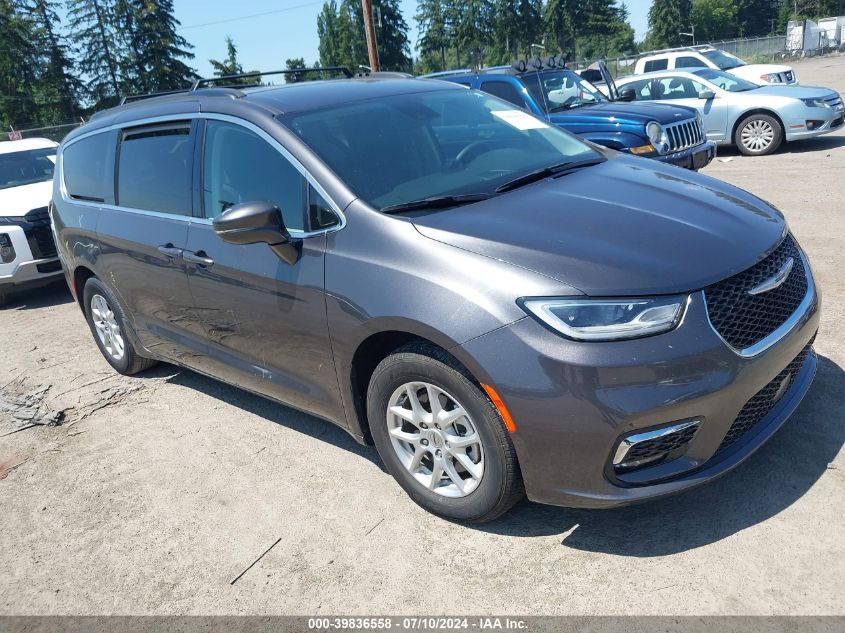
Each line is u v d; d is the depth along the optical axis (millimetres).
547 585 2719
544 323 2596
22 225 7562
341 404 3391
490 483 2869
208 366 4262
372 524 3238
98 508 3691
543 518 3107
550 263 2707
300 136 3492
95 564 3256
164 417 4641
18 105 56562
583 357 2529
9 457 4379
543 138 4145
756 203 3377
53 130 34531
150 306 4492
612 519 3033
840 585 2514
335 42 83625
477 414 2801
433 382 2922
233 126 3773
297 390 3611
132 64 59594
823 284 5266
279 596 2881
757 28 103312
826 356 4102
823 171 9531
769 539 2771
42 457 4320
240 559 3141
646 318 2549
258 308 3574
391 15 73938
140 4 58875
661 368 2514
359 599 2797
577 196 3271
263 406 4617
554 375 2562
